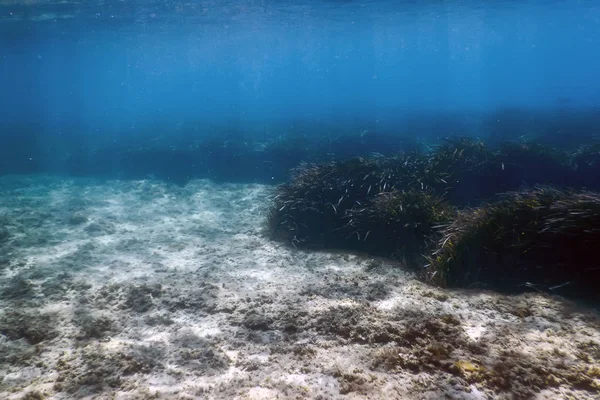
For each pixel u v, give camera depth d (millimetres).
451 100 55375
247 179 18156
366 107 47094
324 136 22859
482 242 6738
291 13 30438
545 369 3943
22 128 43469
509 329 4863
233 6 26469
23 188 17562
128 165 20453
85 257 8789
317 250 9203
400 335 4836
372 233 8953
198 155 20125
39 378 4348
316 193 10344
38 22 27469
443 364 4129
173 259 8711
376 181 10438
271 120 35625
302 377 4145
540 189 7664
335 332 5109
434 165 11094
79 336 5223
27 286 7070
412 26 42844
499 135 21656
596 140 15625
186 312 5992
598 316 5070
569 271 6098
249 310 5891
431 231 8070
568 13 39719
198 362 4523
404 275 7359
